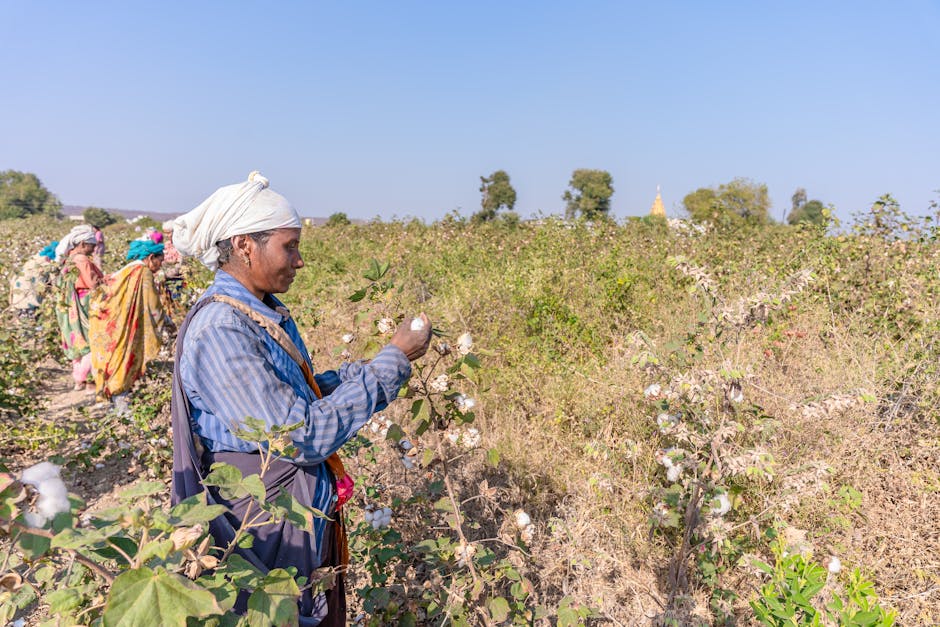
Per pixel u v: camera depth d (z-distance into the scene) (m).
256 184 1.69
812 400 2.58
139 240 5.19
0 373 5.25
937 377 3.72
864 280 5.54
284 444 1.33
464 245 11.01
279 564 1.66
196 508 1.17
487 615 2.30
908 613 2.52
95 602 1.33
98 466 4.27
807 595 1.89
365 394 1.64
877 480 3.21
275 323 1.70
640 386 3.95
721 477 2.56
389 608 2.40
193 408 1.64
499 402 4.41
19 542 1.06
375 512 2.45
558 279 6.84
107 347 4.89
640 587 2.80
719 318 2.61
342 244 13.84
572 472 3.58
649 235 9.95
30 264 7.25
